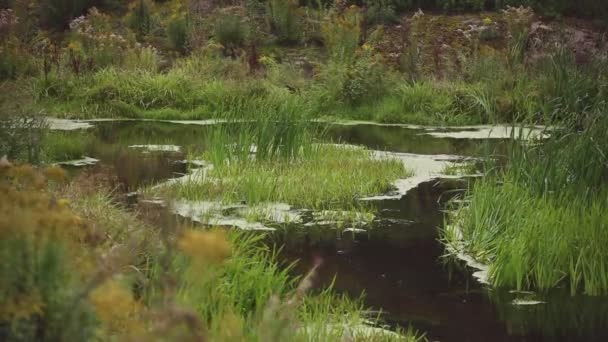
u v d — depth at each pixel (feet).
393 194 30.32
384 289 19.07
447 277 20.13
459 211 25.80
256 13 79.87
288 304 10.65
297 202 28.04
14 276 8.41
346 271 20.48
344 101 60.29
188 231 7.20
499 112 55.62
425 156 39.55
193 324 7.31
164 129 50.44
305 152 36.27
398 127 53.83
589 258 19.79
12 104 28.73
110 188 29.40
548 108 51.88
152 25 78.79
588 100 50.55
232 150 34.45
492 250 21.85
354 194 29.84
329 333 14.46
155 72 65.05
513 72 61.11
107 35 66.80
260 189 28.25
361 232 24.53
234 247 18.60
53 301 8.50
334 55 63.57
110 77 60.80
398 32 77.00
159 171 34.27
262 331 9.24
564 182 24.08
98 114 57.00
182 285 11.64
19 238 8.45
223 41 73.56
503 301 18.35
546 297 18.66
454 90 58.54
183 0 79.36
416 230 24.86
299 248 22.59
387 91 61.00
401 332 16.15
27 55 63.10
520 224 21.43
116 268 9.06
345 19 70.38
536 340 15.89
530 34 70.18
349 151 38.93
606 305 18.10
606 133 24.61
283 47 74.84
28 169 11.46
